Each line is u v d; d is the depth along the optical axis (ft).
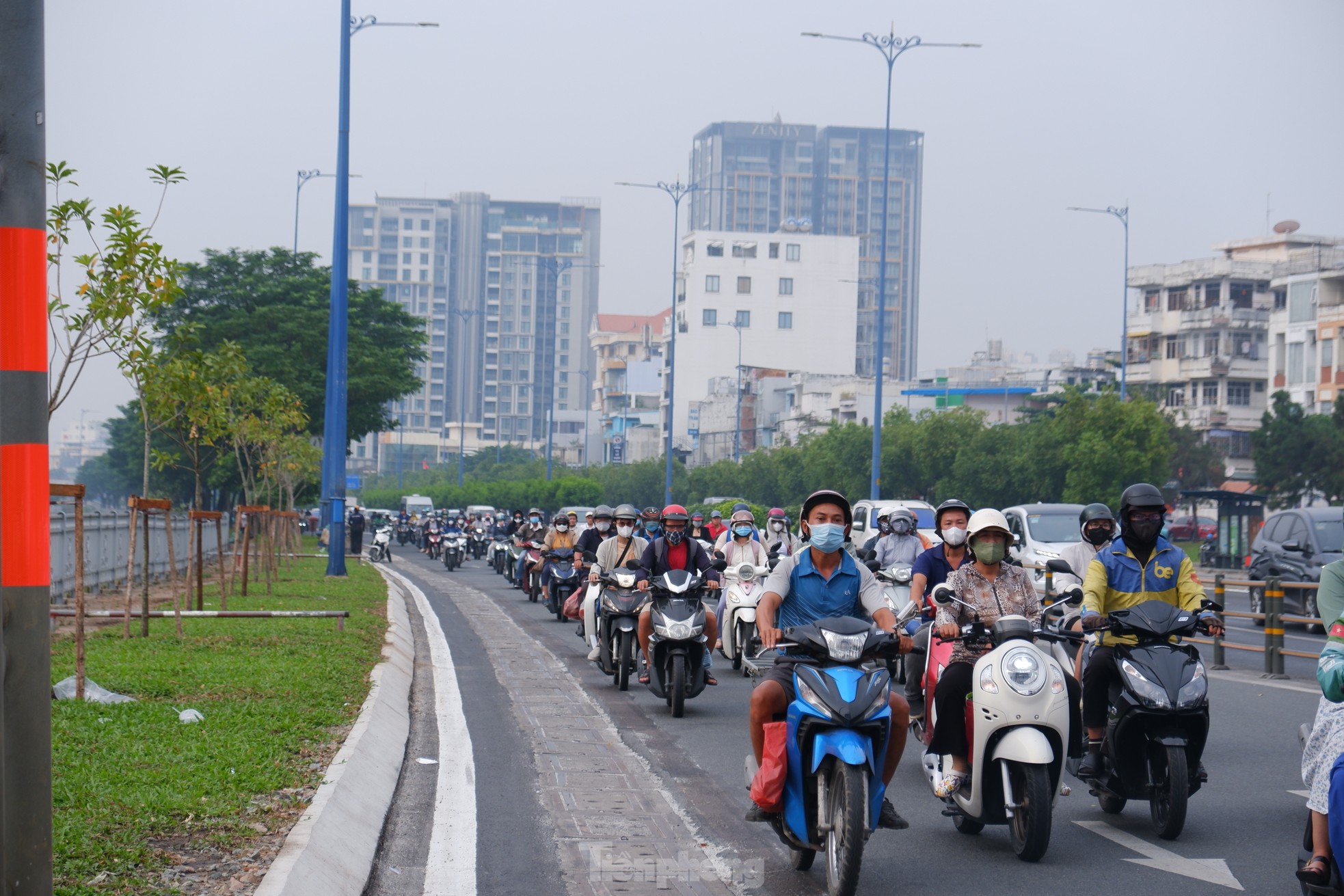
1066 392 217.97
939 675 31.07
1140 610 31.09
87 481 607.78
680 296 569.23
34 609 18.70
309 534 280.92
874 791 25.03
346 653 55.88
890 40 174.40
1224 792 35.70
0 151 19.39
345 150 120.67
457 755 38.88
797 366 557.74
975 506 224.53
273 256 229.86
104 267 46.91
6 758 18.31
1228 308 324.19
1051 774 28.30
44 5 19.88
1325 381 267.18
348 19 119.96
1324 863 21.90
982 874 27.37
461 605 101.91
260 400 129.08
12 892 18.17
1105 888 26.22
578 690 54.34
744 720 47.06
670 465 249.55
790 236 557.74
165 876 22.81
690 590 49.26
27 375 19.17
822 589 27.86
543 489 340.39
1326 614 24.45
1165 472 207.00
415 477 630.33
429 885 25.44
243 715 38.58
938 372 424.87
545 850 28.19
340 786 30.30
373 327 237.86
